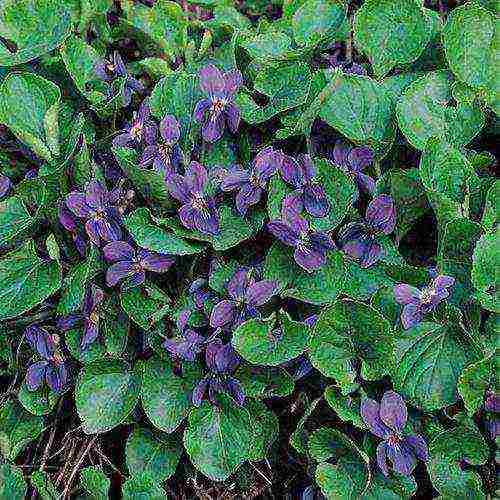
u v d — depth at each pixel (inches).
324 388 13.0
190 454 12.7
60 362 13.1
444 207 12.6
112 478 13.8
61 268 13.1
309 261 12.6
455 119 13.8
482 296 12.3
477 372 12.0
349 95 13.8
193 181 12.8
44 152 13.5
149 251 12.9
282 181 12.9
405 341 12.5
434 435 12.5
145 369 13.1
